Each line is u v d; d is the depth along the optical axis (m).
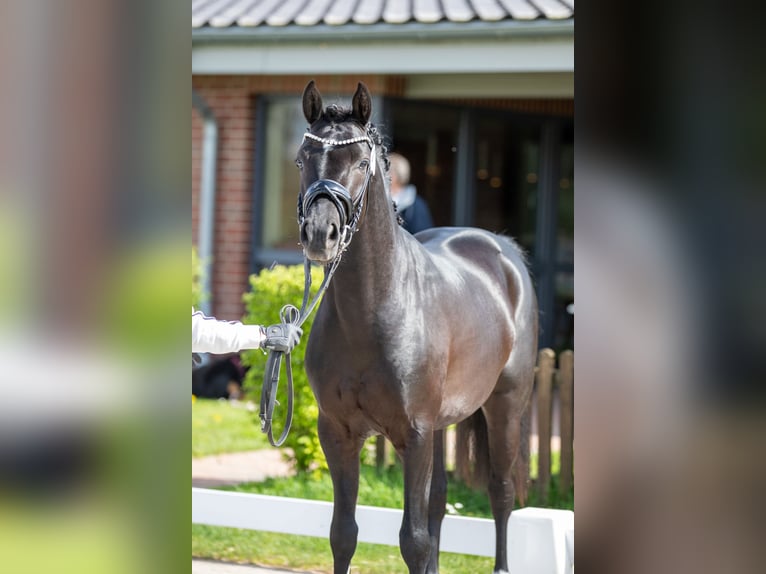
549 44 12.12
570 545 6.38
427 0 13.71
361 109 4.65
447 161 14.91
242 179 14.43
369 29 12.49
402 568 7.05
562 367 8.79
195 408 12.88
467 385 5.60
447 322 5.28
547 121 15.99
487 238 6.74
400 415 4.93
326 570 6.96
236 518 7.20
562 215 16.44
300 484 9.01
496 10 12.34
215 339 4.72
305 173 4.47
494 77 13.79
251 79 14.26
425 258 5.39
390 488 8.88
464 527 6.69
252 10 13.70
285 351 4.94
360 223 4.62
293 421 9.16
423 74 13.95
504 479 6.54
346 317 4.83
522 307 6.61
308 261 4.93
